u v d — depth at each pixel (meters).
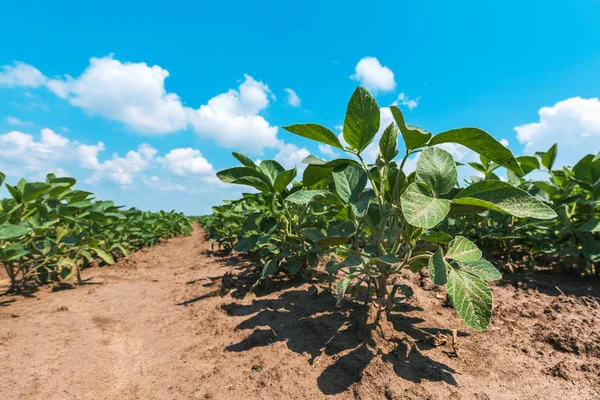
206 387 2.05
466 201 1.80
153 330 3.04
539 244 4.47
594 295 3.40
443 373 2.01
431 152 2.12
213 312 3.35
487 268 2.04
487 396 1.81
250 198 4.54
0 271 5.98
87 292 4.43
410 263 2.34
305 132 2.48
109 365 2.39
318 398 1.86
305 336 2.60
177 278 5.25
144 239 9.21
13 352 2.57
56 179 4.58
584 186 3.99
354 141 2.45
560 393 1.84
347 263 2.21
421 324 2.69
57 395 2.02
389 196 2.45
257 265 5.48
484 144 1.96
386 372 2.01
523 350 2.30
